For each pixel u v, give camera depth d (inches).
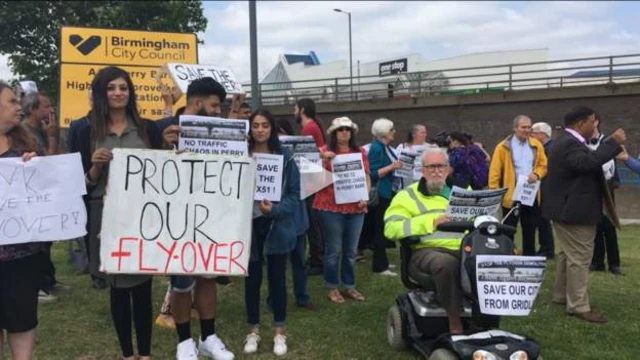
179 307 162.4
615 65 866.8
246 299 183.2
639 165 212.1
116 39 358.6
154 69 369.1
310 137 211.6
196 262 146.6
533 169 308.2
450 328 158.1
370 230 306.2
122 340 150.3
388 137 274.7
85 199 148.0
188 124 158.4
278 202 173.6
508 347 142.3
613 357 178.9
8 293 128.5
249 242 150.9
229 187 149.2
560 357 178.9
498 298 146.0
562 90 861.2
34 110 238.2
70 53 346.9
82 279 273.9
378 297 243.8
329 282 237.1
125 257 142.1
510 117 909.8
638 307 232.8
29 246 130.1
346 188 233.5
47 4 1027.3
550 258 327.9
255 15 477.1
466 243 152.7
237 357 177.2
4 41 1027.9
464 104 935.0
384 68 2026.3
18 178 129.3
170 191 145.4
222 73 259.1
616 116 829.8
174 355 178.5
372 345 187.8
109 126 147.9
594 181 214.5
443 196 176.9
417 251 171.9
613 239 292.4
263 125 174.9
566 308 224.5
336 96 1119.0
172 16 1026.7
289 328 203.5
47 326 204.8
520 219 319.6
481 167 306.7
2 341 135.3
